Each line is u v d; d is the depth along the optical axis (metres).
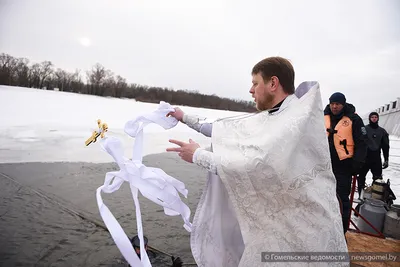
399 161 9.88
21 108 16.72
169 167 6.95
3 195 4.37
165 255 3.04
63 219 3.72
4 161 6.23
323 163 1.24
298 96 1.41
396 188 6.20
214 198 1.60
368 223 3.35
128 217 3.93
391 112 22.09
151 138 11.23
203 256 1.58
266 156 1.19
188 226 1.66
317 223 1.18
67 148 7.85
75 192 4.70
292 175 1.17
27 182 4.99
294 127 1.20
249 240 1.23
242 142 1.29
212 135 1.38
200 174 6.46
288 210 1.20
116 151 1.50
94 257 2.92
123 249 1.26
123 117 16.12
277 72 1.38
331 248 1.17
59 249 3.04
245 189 1.24
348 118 3.34
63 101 24.84
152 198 1.51
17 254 2.91
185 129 14.45
